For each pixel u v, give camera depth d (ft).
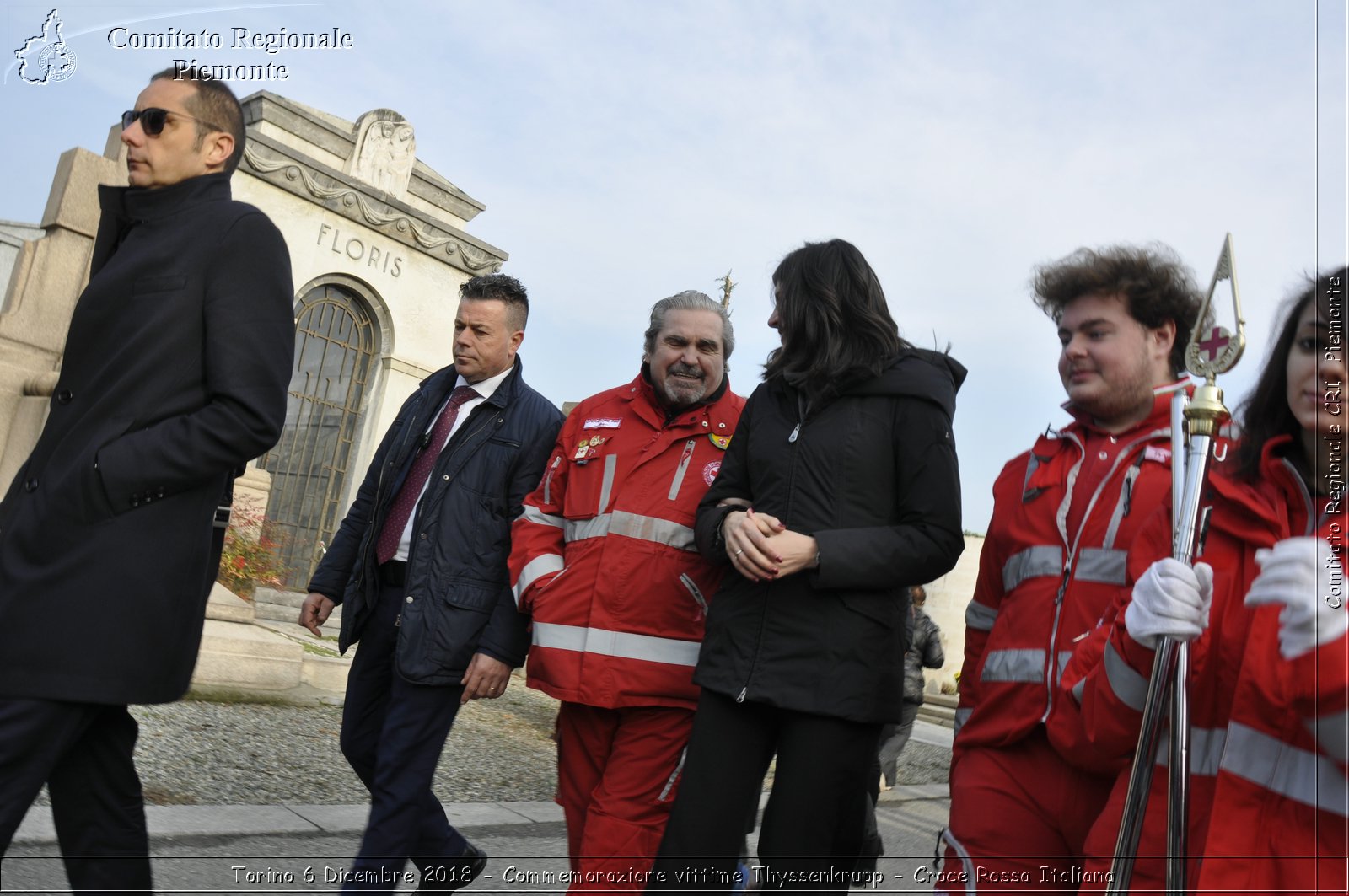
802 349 8.00
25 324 22.45
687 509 9.08
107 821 7.67
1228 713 5.43
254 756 16.03
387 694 10.59
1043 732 6.98
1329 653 4.87
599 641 8.83
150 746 15.26
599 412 9.77
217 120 7.84
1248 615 5.40
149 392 7.21
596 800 8.84
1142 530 6.25
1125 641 5.74
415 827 9.44
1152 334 7.15
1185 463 5.59
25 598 6.87
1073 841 6.83
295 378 40.22
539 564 9.40
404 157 43.01
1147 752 5.35
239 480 32.19
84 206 23.29
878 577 7.30
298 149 40.06
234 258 7.48
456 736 20.70
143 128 7.68
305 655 22.65
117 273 7.45
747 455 8.31
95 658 6.86
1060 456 7.54
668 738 8.79
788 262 8.22
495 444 10.34
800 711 7.29
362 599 10.57
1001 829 6.90
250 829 11.98
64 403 7.39
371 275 41.65
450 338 44.27
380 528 10.64
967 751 7.47
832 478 7.66
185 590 7.31
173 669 7.32
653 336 9.63
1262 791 5.09
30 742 6.78
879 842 11.96
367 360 42.57
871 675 7.40
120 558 6.98
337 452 41.63
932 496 7.52
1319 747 4.95
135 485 7.01
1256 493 5.44
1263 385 5.46
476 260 44.70
